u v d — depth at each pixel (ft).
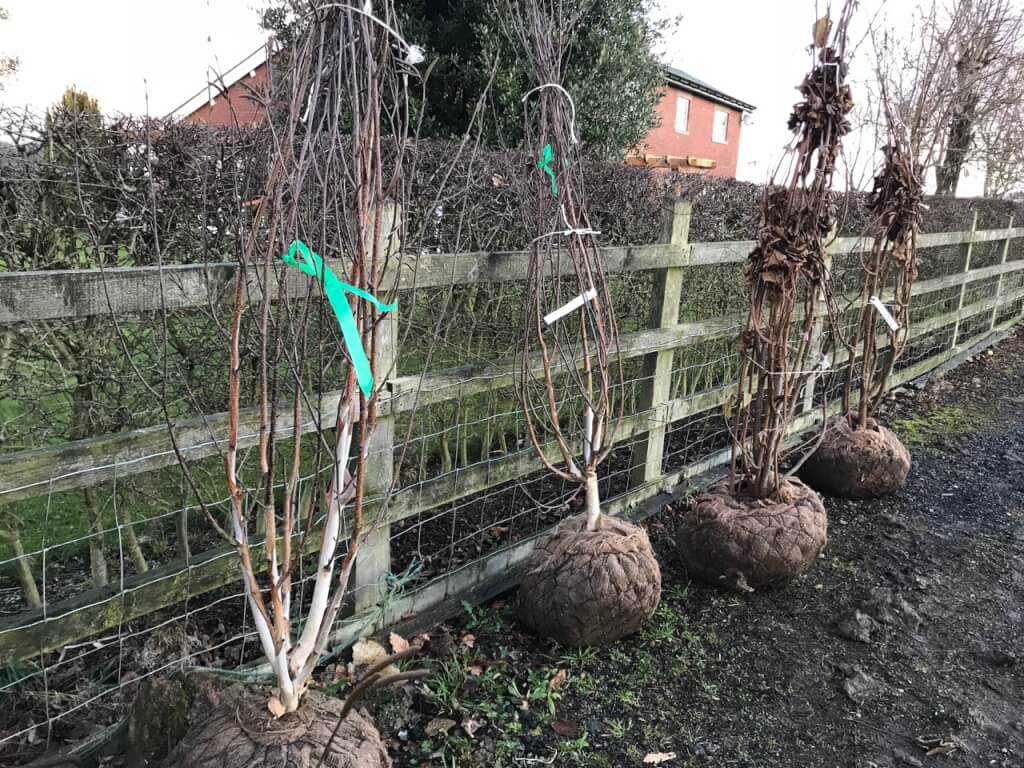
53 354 7.53
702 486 12.73
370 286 5.02
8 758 6.03
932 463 15.07
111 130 7.55
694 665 8.21
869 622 9.06
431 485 8.34
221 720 5.20
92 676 7.23
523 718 7.18
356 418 7.27
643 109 23.95
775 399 9.73
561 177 7.90
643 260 10.44
